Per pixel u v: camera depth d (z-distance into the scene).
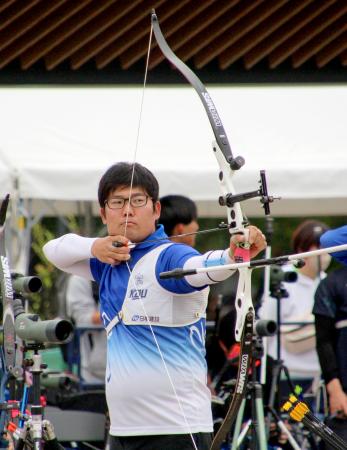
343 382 13.47
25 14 15.43
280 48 16.67
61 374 13.56
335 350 13.61
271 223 13.39
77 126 17.58
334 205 26.36
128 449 9.13
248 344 8.66
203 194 16.59
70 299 18.66
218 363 15.14
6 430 11.37
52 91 18.73
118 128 17.53
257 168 16.55
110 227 9.55
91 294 18.64
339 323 13.60
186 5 15.57
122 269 9.42
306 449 15.27
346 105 18.75
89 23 15.88
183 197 14.08
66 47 16.20
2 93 18.62
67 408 15.12
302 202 26.03
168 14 15.52
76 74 16.80
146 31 15.95
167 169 16.50
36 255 33.88
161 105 18.50
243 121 18.08
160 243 9.32
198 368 9.17
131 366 9.12
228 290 15.88
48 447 10.08
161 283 9.06
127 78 16.89
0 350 12.71
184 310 9.09
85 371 18.12
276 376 14.08
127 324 9.23
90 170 16.22
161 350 9.05
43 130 17.28
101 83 16.88
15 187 16.03
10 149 16.56
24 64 16.45
